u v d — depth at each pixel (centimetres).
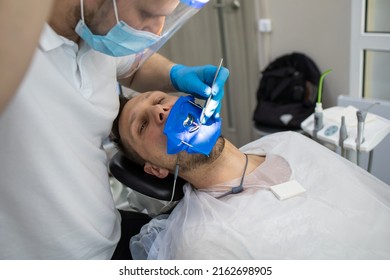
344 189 112
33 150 81
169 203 127
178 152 113
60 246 94
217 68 120
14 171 82
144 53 111
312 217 105
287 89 253
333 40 247
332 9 240
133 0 77
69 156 88
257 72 287
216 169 120
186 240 106
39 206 87
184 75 123
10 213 87
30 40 49
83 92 93
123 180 125
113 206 110
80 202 94
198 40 269
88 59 94
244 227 104
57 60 87
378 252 99
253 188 117
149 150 119
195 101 117
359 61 205
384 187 121
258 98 266
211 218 108
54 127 86
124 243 125
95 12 79
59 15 83
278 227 104
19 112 77
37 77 81
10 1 47
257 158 129
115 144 131
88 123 95
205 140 110
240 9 267
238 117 299
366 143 130
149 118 119
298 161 123
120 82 138
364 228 104
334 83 257
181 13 90
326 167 120
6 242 90
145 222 134
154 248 113
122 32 82
